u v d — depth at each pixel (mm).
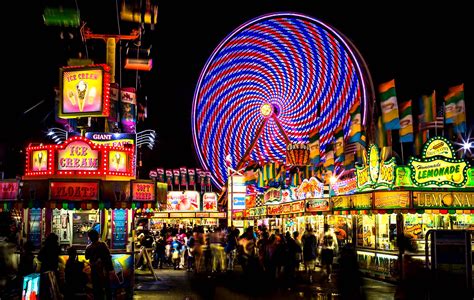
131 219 18328
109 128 23312
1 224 23078
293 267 21344
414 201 18344
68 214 17984
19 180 17469
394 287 18688
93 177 17016
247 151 54281
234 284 20297
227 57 56531
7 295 9547
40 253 12828
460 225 20281
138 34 22234
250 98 56375
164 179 54875
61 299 10078
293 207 29312
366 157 20766
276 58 54625
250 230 21344
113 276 15703
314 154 32875
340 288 13844
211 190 56531
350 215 23922
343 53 48156
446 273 12031
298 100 52750
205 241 25672
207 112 55438
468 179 18719
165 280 21891
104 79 18938
